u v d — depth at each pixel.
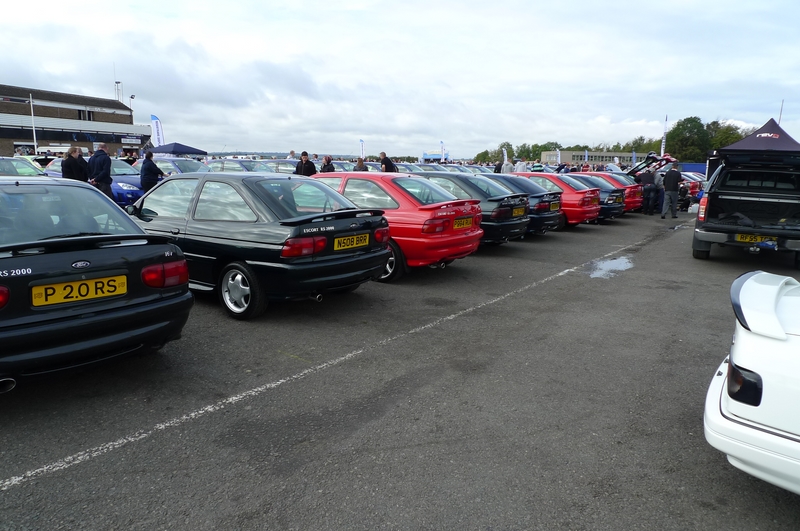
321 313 5.48
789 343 2.13
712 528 2.34
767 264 8.72
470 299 6.16
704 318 5.50
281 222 4.86
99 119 66.06
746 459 2.17
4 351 2.88
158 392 3.60
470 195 8.77
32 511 2.39
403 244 6.70
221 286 5.27
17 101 57.84
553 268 8.13
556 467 2.78
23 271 2.94
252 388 3.68
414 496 2.53
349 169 20.05
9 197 3.51
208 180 5.52
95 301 3.25
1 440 2.98
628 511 2.45
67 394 3.55
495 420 3.27
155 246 3.60
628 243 11.03
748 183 9.23
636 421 3.28
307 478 2.67
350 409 3.40
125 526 2.31
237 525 2.33
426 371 4.01
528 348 4.54
